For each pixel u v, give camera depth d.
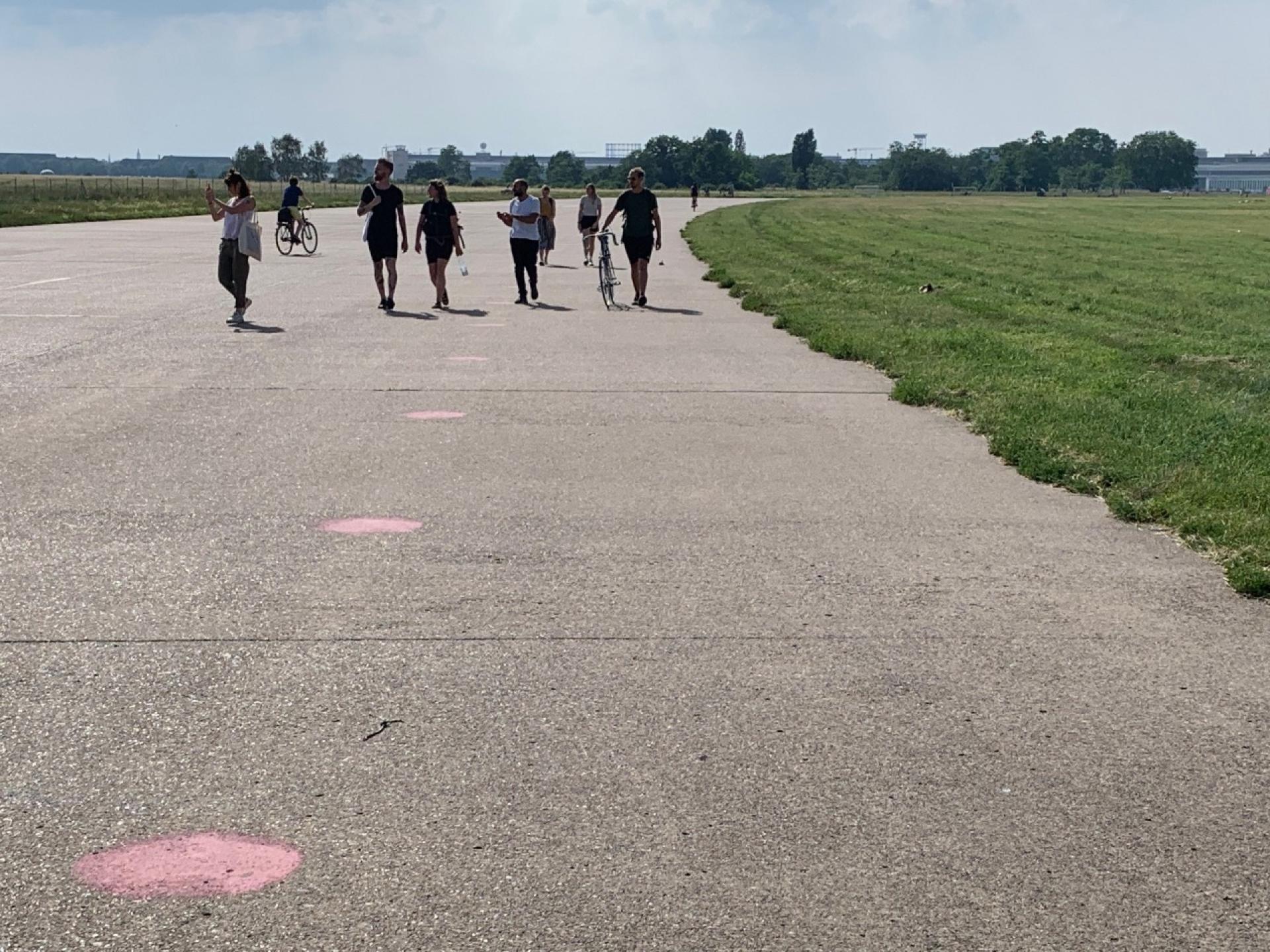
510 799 4.15
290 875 3.70
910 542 7.21
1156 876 3.77
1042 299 22.58
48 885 3.65
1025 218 69.69
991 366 13.48
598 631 5.69
